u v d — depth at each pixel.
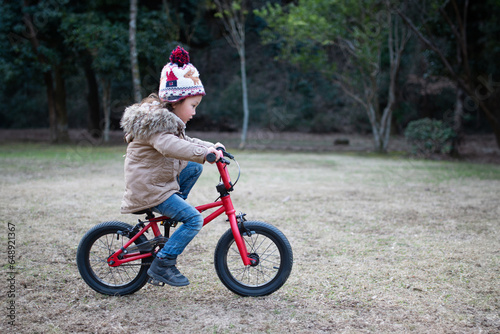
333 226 5.29
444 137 14.66
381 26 15.27
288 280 3.54
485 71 15.35
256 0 25.69
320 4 15.38
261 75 27.72
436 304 3.09
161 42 17.31
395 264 3.92
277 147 18.78
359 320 2.84
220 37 26.62
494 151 16.91
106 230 3.23
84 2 17.42
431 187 8.27
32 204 6.06
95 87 21.92
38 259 3.93
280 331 2.69
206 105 26.83
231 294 3.28
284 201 6.78
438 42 16.12
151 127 2.82
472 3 14.87
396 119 23.95
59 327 2.71
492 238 4.78
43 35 17.02
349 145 20.28
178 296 3.24
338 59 20.38
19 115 27.94
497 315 2.92
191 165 3.24
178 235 3.03
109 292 3.23
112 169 10.20
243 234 3.24
